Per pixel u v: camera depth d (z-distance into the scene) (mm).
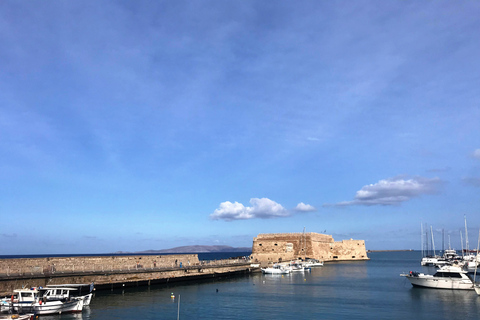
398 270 109688
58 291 43500
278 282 76375
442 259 135750
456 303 50562
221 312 44531
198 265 77688
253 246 145625
